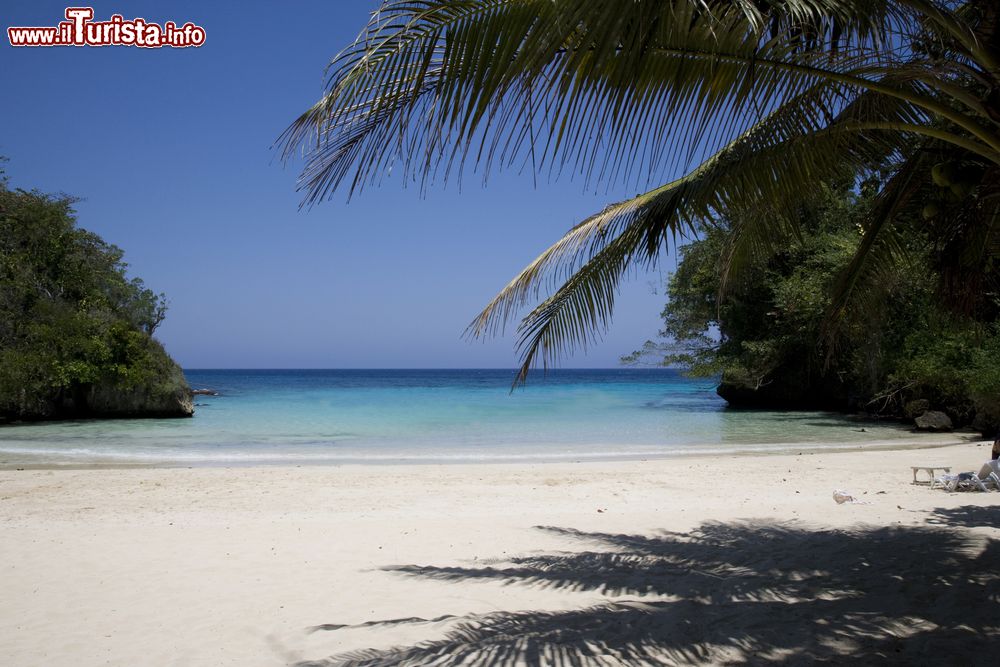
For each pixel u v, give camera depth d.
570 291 5.64
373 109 2.64
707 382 83.94
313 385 78.31
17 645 4.35
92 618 4.84
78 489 10.79
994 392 19.47
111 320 30.31
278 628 4.59
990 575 5.03
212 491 10.61
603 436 20.73
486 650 3.95
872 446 17.28
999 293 6.14
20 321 28.33
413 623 4.59
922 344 22.30
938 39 3.83
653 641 3.98
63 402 28.36
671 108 2.87
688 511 8.60
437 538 7.25
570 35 2.34
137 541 7.19
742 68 3.06
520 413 30.83
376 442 19.25
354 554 6.62
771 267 26.80
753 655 3.70
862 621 4.17
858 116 4.47
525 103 2.22
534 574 5.75
